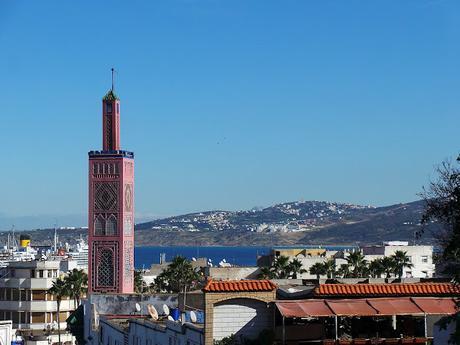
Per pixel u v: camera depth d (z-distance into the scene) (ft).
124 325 320.70
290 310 200.95
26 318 556.51
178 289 569.64
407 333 211.00
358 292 209.05
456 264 165.78
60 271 622.95
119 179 417.49
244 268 583.17
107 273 416.26
